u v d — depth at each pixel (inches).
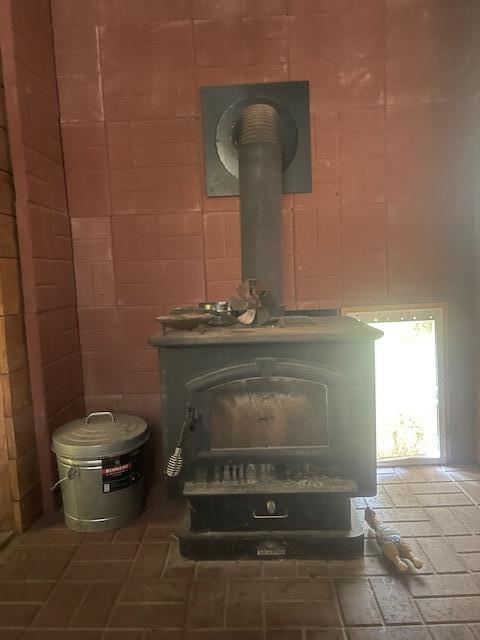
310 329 67.2
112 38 90.7
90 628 56.7
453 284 95.1
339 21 90.0
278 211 81.7
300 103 90.9
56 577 66.0
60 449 75.8
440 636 54.1
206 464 66.8
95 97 91.5
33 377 80.5
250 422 67.5
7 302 74.9
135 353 96.1
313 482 66.2
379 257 94.3
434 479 90.8
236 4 89.8
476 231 93.0
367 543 71.4
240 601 60.4
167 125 92.1
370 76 90.9
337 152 92.4
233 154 91.6
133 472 79.3
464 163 92.7
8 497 75.8
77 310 95.4
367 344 64.3
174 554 70.6
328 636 54.5
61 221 90.4
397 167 92.7
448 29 90.0
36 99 82.5
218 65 90.7
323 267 94.4
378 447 96.4
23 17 79.0
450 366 96.7
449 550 69.2
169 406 65.7
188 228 93.9
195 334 65.4
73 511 77.1
